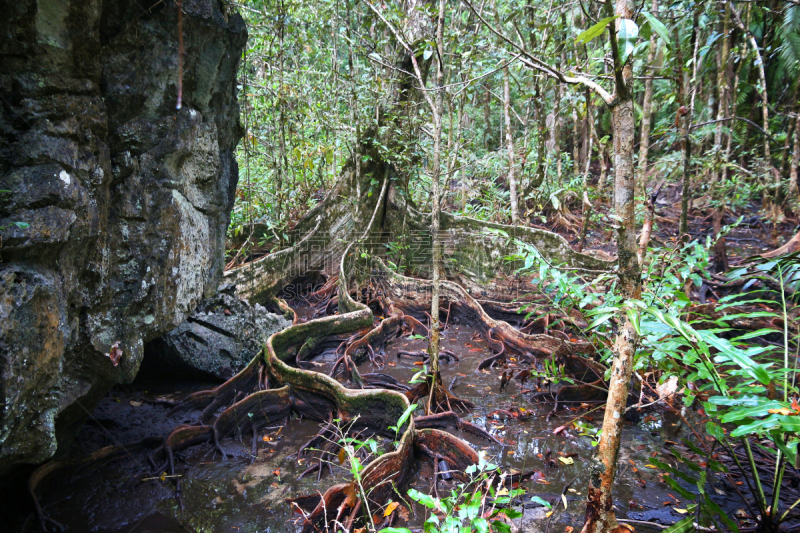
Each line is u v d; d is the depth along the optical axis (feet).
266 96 28.60
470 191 38.24
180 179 11.96
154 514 11.86
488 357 21.98
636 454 14.16
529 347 21.18
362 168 30.55
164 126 11.00
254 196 30.01
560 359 18.33
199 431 15.12
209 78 12.35
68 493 12.44
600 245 33.50
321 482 13.23
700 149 42.24
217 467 14.10
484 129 52.16
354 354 21.80
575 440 15.16
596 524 8.66
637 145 48.83
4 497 11.62
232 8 13.58
